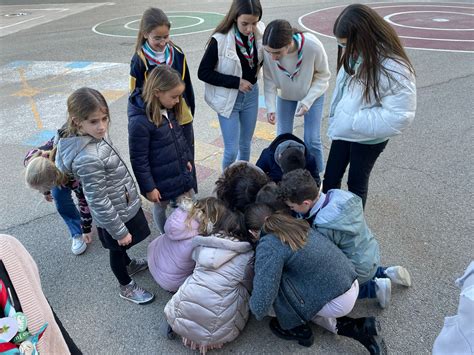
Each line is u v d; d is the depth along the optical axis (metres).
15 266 1.25
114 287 2.89
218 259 2.30
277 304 2.31
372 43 2.37
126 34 10.27
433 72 6.87
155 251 2.82
